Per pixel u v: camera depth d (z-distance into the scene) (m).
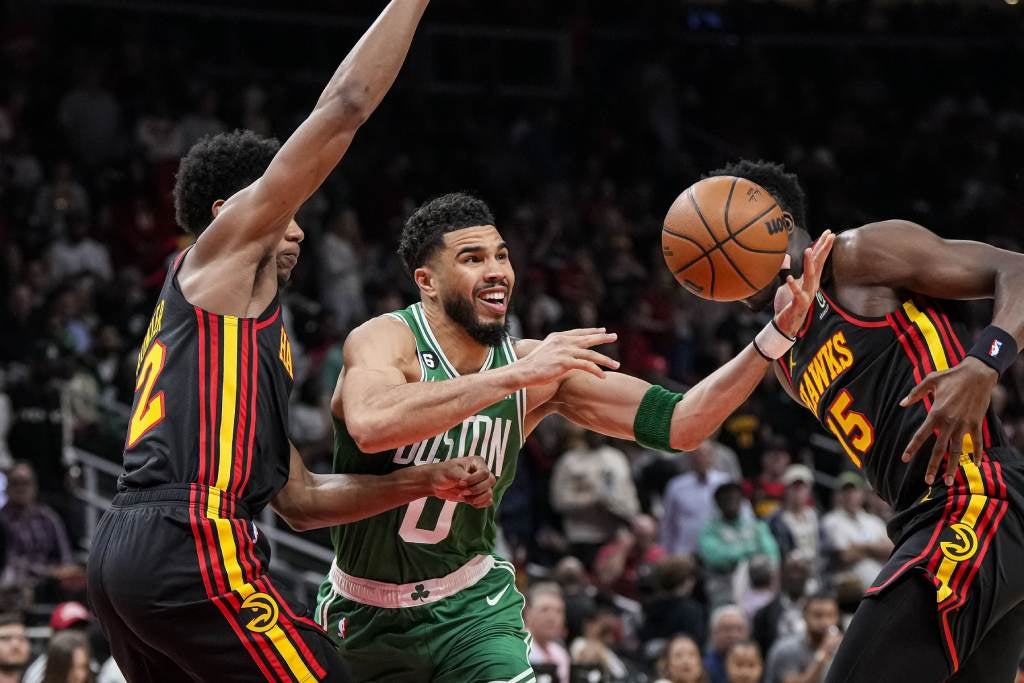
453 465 4.20
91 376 11.99
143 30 18.17
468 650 4.43
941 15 23.88
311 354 13.39
